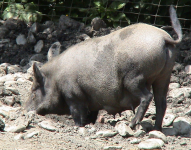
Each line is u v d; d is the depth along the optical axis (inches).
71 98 592.7
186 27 899.4
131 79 529.0
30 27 889.5
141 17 919.0
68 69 591.2
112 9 896.9
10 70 768.9
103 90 565.3
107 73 557.3
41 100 629.3
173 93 684.7
